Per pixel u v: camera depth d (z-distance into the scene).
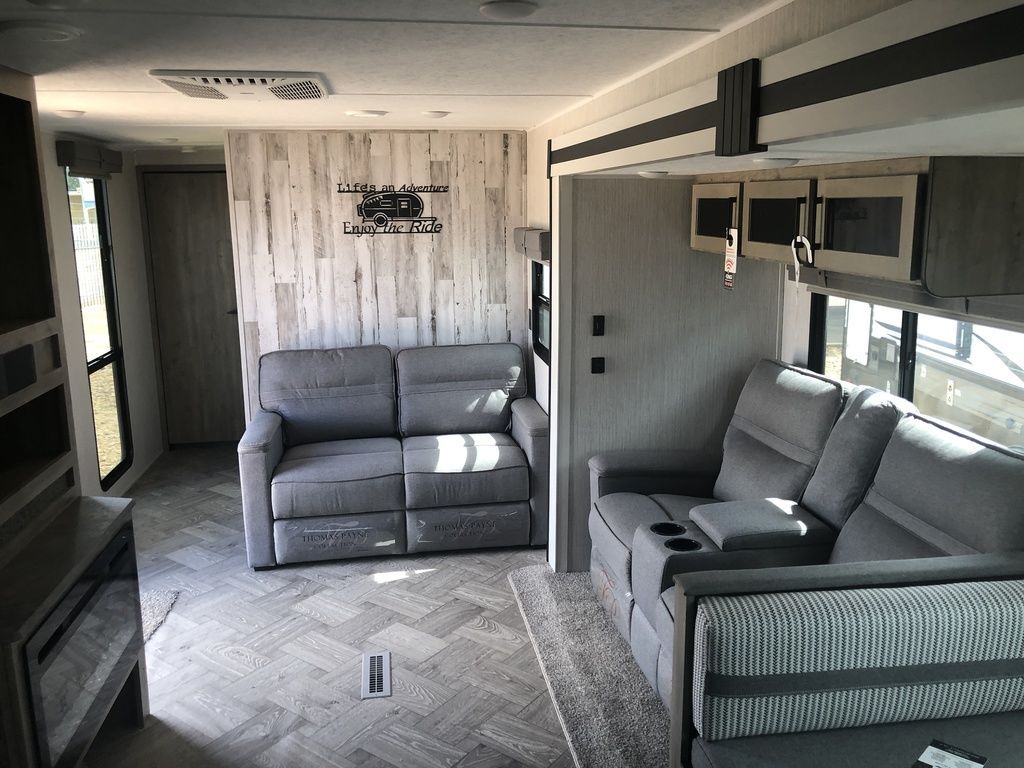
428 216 5.16
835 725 2.11
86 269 5.34
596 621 3.77
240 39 2.29
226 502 5.48
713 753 2.03
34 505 2.70
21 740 2.12
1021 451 2.64
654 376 4.10
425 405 4.94
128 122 4.40
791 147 1.87
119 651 2.80
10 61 2.52
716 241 3.59
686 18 2.04
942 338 2.97
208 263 6.58
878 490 2.79
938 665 2.09
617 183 3.90
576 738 2.95
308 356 4.94
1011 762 1.97
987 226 2.16
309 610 3.94
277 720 3.10
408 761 2.87
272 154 4.96
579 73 2.89
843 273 2.80
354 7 1.95
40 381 2.69
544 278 4.70
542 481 4.46
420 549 4.46
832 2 1.64
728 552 2.90
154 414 6.52
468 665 3.45
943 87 1.24
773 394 3.52
